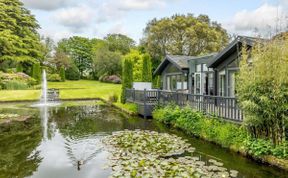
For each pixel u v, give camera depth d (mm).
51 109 18188
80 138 9523
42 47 42844
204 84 15859
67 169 6410
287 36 6668
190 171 5750
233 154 7219
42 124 12500
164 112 12172
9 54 35750
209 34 35000
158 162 6348
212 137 8398
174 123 11156
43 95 25688
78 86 36156
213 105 9328
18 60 35812
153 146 7863
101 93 28078
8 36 34406
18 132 10727
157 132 9867
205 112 9703
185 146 7844
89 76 53344
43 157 7391
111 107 19250
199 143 8383
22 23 39875
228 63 12781
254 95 6734
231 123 8281
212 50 34719
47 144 8781
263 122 6770
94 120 13523
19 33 38906
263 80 6617
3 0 37719
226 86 13000
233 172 5824
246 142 7082
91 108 18688
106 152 7523
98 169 6293
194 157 6809
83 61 57625
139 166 6094
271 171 6000
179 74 18734
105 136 9609
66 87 34031
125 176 5523
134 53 35188
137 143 8211
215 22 38125
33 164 6828
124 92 18922
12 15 38156
